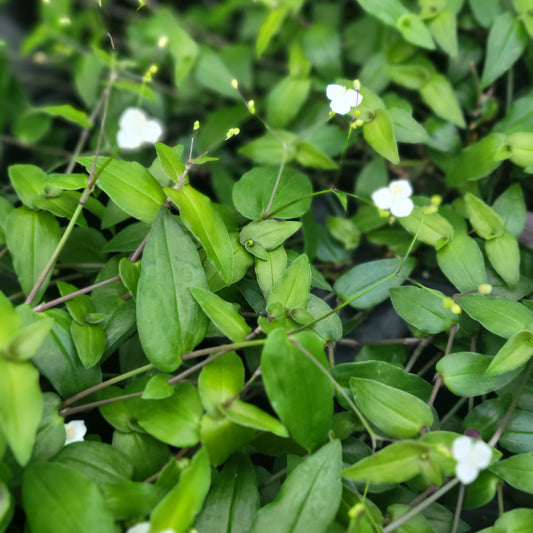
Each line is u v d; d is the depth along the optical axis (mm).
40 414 320
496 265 369
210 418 334
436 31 401
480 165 386
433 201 345
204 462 318
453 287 396
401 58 415
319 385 331
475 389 347
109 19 500
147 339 336
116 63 436
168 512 312
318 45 430
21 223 358
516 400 355
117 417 345
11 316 328
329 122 431
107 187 352
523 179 406
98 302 358
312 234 395
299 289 353
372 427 350
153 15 478
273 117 426
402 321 389
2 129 458
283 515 323
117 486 328
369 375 351
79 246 391
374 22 439
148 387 333
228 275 347
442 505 347
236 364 340
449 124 406
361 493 344
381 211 351
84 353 344
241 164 449
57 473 321
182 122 471
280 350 327
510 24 399
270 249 362
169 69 478
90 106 445
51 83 493
